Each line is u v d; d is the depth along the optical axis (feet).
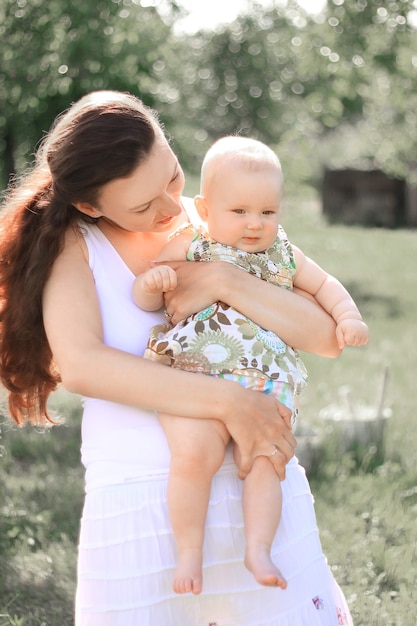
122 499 8.45
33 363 9.36
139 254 9.22
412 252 80.33
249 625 8.54
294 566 8.70
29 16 37.01
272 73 61.21
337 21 49.29
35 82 38.17
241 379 8.53
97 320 8.58
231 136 9.41
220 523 8.49
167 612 8.38
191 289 8.79
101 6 37.22
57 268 8.71
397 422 25.39
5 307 9.10
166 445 8.51
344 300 9.36
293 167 66.13
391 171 68.49
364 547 17.24
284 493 8.81
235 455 8.52
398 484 20.83
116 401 8.32
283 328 8.83
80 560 8.67
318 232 96.63
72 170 8.19
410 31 49.44
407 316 47.93
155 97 44.14
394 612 14.76
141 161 8.14
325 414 24.12
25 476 21.62
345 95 58.95
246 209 8.89
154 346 8.56
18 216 8.96
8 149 44.24
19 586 15.89
